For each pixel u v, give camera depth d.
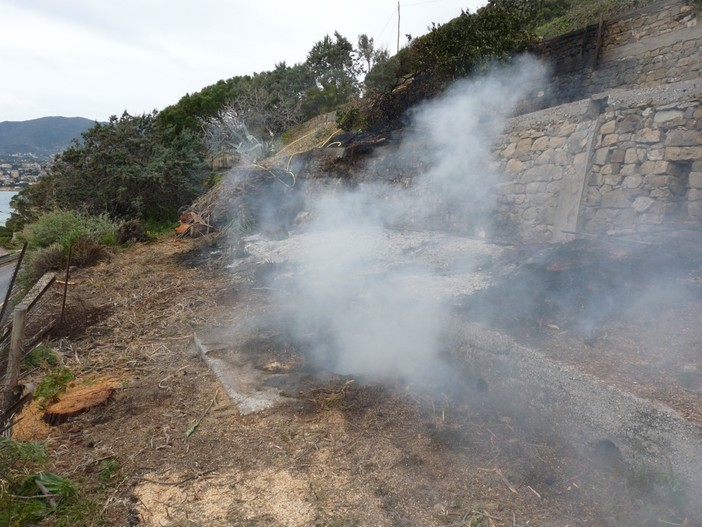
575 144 5.08
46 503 2.19
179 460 2.51
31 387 2.75
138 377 3.63
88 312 5.35
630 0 8.32
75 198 12.50
